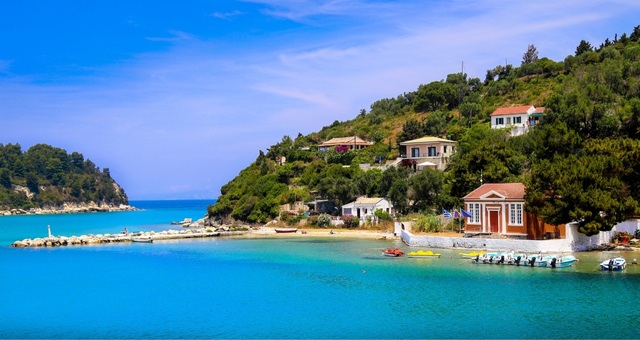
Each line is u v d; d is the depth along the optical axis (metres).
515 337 49.44
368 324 54.03
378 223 142.50
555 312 56.22
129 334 53.09
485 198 100.44
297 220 159.25
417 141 168.25
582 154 114.50
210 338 51.31
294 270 83.50
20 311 62.34
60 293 71.56
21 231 198.25
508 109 170.62
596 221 87.12
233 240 137.88
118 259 103.88
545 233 94.56
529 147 133.62
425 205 139.00
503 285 67.88
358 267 84.00
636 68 161.50
